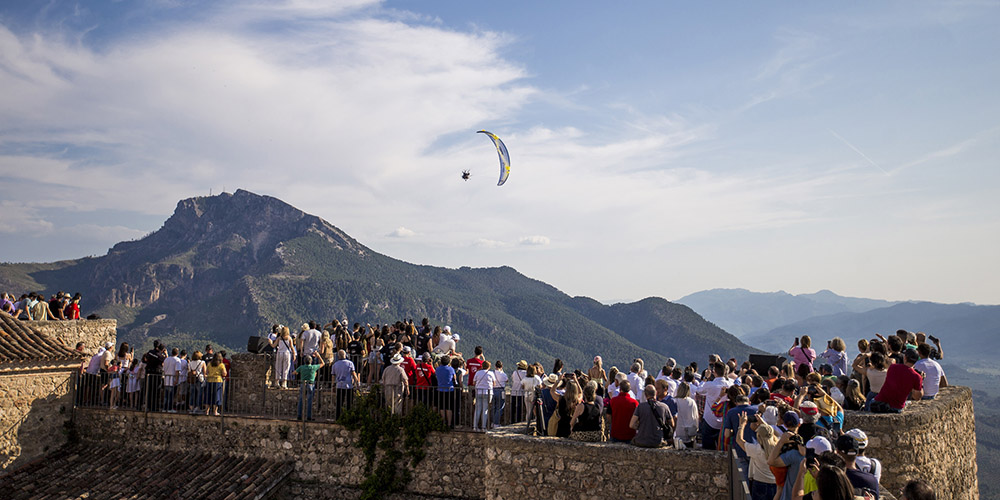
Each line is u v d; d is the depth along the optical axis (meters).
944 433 16.39
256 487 18.67
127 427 22.11
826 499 7.62
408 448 18.19
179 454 21.05
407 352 19.02
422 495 18.00
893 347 17.59
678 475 14.05
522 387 18.27
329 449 19.30
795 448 9.82
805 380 14.90
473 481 17.61
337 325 23.28
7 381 21.36
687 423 14.55
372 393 18.88
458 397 18.30
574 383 15.60
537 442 15.52
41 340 22.64
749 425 11.90
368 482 18.31
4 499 19.52
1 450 21.06
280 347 21.72
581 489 14.91
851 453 9.12
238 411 22.27
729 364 17.81
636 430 14.84
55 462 21.59
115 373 22.67
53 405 22.56
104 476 20.33
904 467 14.39
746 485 10.09
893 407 14.82
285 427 19.83
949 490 16.36
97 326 26.61
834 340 19.25
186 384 22.11
